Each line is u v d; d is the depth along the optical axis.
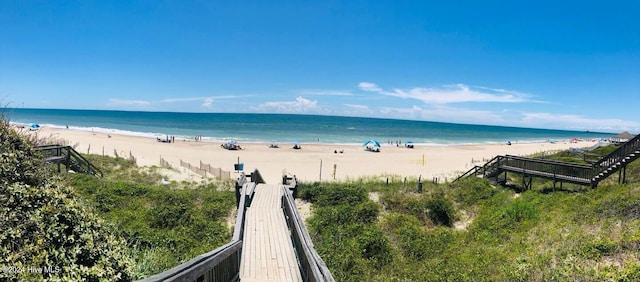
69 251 4.11
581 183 19.53
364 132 116.00
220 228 14.05
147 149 47.38
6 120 5.39
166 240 11.75
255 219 12.84
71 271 3.85
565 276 7.61
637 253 8.09
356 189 19.42
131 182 20.11
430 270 9.99
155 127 107.00
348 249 11.64
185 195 17.64
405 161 44.16
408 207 17.53
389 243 12.79
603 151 41.69
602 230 10.38
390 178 27.75
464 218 17.66
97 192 16.52
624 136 60.69
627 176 21.28
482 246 12.11
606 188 16.73
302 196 19.36
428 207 17.20
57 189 4.98
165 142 56.91
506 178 23.47
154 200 16.70
